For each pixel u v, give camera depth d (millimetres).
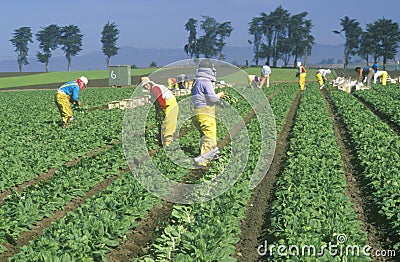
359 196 11289
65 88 20250
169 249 8203
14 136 18875
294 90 40094
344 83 40469
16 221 9398
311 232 8281
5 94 47094
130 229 9484
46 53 171125
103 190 11727
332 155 14055
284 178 11703
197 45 134250
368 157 13570
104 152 15039
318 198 9930
